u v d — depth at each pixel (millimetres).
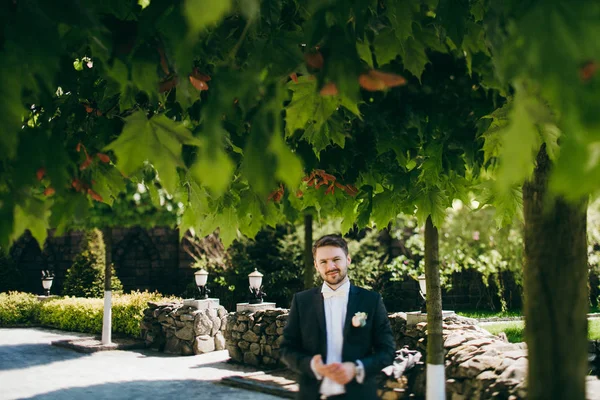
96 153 2840
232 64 1879
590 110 1167
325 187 4551
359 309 3203
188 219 4137
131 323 12609
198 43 2715
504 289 15453
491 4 1969
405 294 16547
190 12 1187
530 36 1229
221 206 3955
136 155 1736
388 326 3270
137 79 2326
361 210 4824
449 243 13812
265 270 16625
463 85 4602
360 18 2277
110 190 3197
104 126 3330
